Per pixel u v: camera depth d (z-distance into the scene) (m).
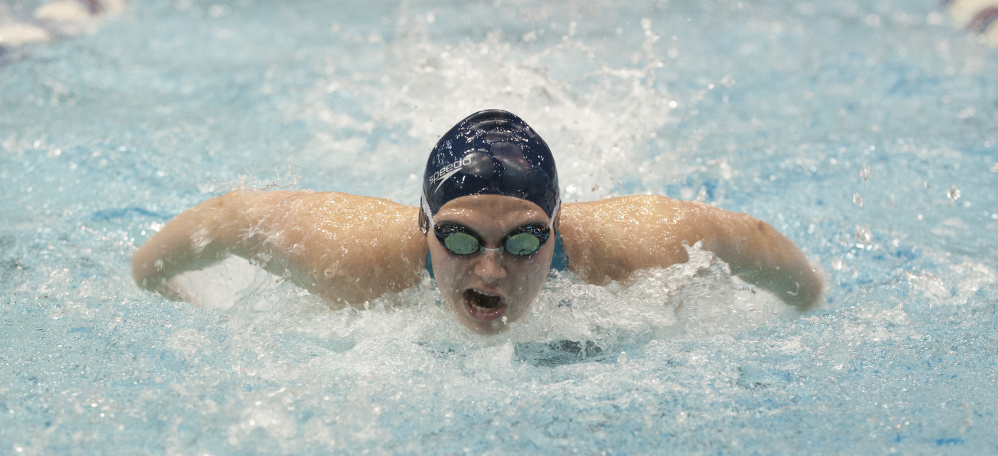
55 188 11.36
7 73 16.55
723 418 6.41
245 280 8.52
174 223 8.70
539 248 6.91
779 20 23.22
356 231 7.89
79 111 14.60
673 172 12.13
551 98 13.73
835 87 17.30
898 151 13.35
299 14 24.02
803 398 6.71
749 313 8.27
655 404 6.62
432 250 7.13
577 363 7.36
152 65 18.12
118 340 7.44
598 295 7.82
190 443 5.96
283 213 8.28
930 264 9.60
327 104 15.38
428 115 13.62
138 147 12.86
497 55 16.09
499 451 5.98
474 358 7.36
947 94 16.81
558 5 24.84
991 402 6.58
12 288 8.55
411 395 6.71
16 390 6.54
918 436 6.13
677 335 7.86
